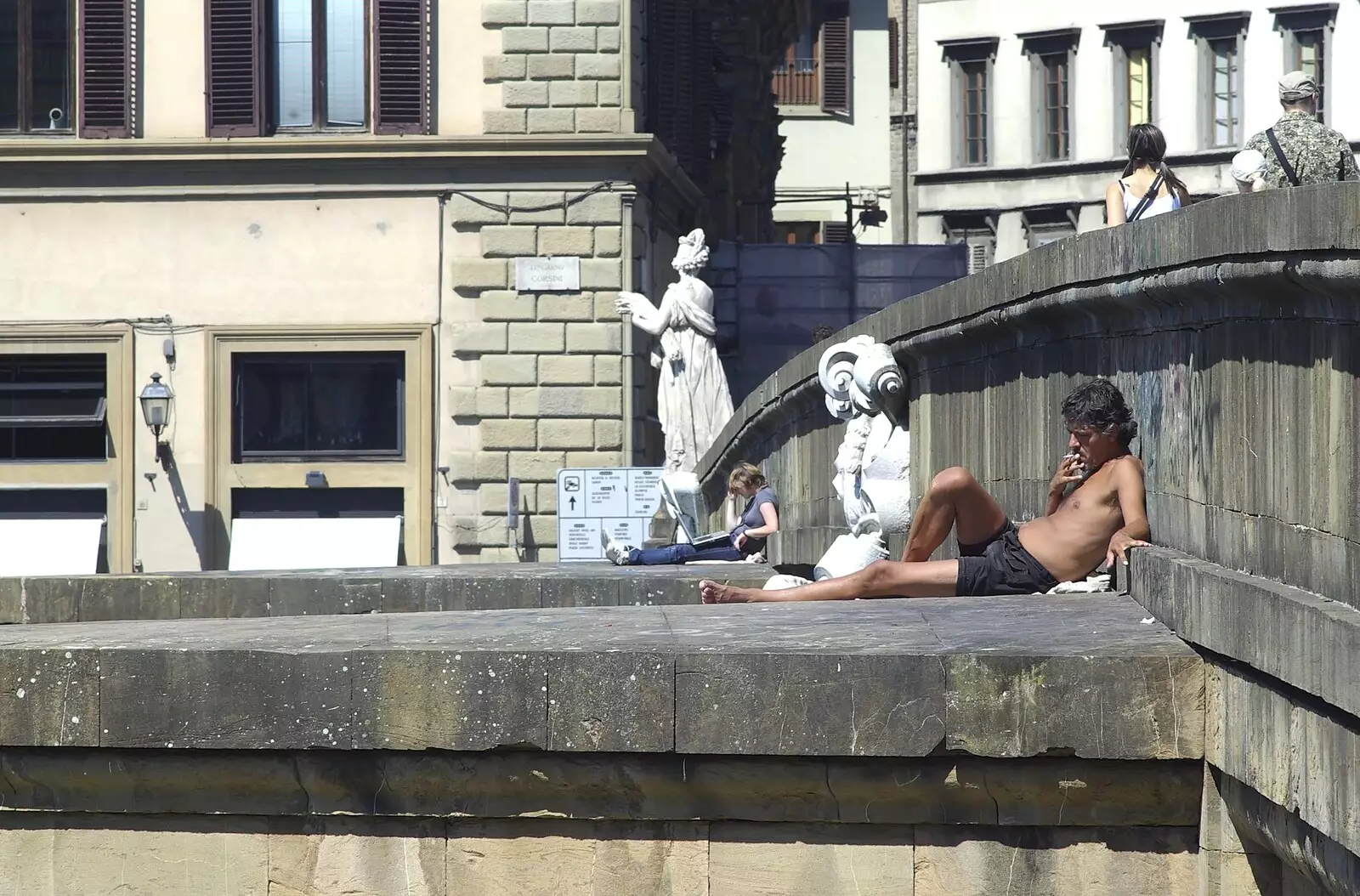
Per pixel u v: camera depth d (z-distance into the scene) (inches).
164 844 660.7
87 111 3472.0
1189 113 6653.5
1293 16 6432.1
